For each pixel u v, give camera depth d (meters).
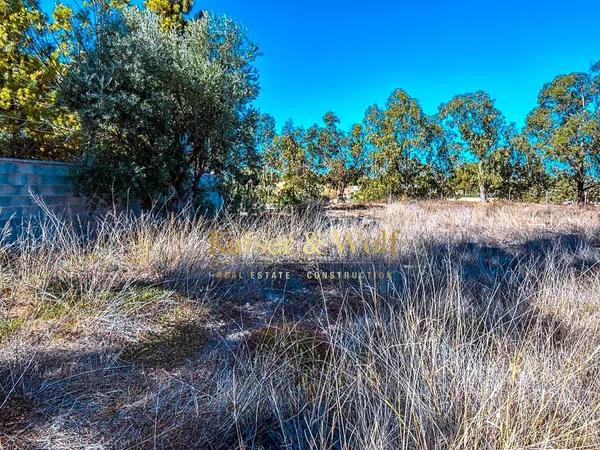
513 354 1.75
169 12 8.08
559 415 1.39
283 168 14.55
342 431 1.39
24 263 2.93
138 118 4.93
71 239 3.48
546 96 15.19
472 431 1.26
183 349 2.14
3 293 2.67
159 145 5.23
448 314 2.19
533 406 1.38
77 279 2.95
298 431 1.43
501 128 16.41
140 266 3.41
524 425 1.30
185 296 2.95
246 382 1.68
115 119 4.93
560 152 14.66
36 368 1.82
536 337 1.98
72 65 5.23
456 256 4.50
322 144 16.42
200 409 1.55
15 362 1.85
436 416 1.38
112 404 1.59
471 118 16.36
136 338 2.25
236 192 6.55
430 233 5.73
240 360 1.95
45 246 3.27
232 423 1.47
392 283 2.87
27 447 1.33
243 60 6.03
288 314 2.76
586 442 1.28
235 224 4.71
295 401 1.59
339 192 16.75
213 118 5.73
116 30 5.13
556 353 1.85
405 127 16.02
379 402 1.46
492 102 16.19
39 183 4.95
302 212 6.99
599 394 1.47
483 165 16.38
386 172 16.11
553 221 8.14
